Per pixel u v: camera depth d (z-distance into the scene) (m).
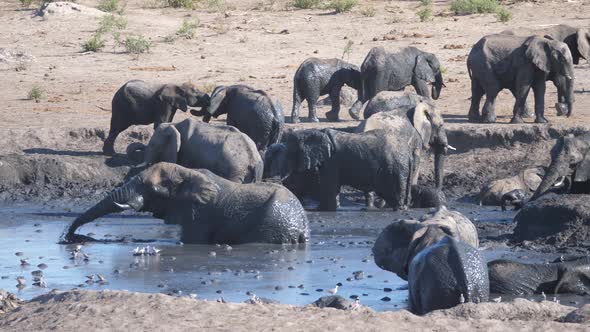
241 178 64.94
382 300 42.75
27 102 94.06
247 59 111.25
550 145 76.38
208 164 65.38
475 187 72.06
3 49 113.31
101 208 56.25
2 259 51.56
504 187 67.56
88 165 74.69
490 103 81.94
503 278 44.12
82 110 90.88
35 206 67.81
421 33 120.56
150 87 76.12
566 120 81.56
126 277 47.16
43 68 109.56
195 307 35.59
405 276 43.66
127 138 81.00
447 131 77.81
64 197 70.75
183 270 48.66
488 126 78.38
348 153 65.31
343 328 33.69
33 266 49.81
